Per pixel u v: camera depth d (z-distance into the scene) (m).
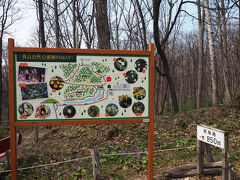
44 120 3.58
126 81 3.80
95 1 7.60
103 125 7.59
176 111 10.48
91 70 3.70
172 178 4.16
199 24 12.93
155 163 4.95
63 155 5.88
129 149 5.84
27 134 10.13
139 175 4.41
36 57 3.54
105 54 3.73
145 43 10.77
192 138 6.41
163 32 18.70
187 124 7.91
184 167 4.33
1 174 4.98
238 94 9.53
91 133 7.18
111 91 3.76
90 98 3.70
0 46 20.02
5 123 14.93
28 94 3.54
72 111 3.65
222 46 15.32
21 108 3.52
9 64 3.46
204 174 4.06
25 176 4.76
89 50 3.66
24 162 5.61
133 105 3.82
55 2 11.45
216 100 12.06
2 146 5.02
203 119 8.35
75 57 3.65
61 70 3.62
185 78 34.50
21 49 3.49
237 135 6.55
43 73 3.57
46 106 3.58
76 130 7.62
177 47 30.23
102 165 4.96
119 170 4.69
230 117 8.30
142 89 3.85
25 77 3.52
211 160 4.46
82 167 4.88
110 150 5.86
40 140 7.61
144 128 7.32
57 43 11.57
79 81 3.66
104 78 3.74
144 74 3.85
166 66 10.34
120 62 3.78
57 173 4.82
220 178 3.96
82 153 5.89
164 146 5.92
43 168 5.11
